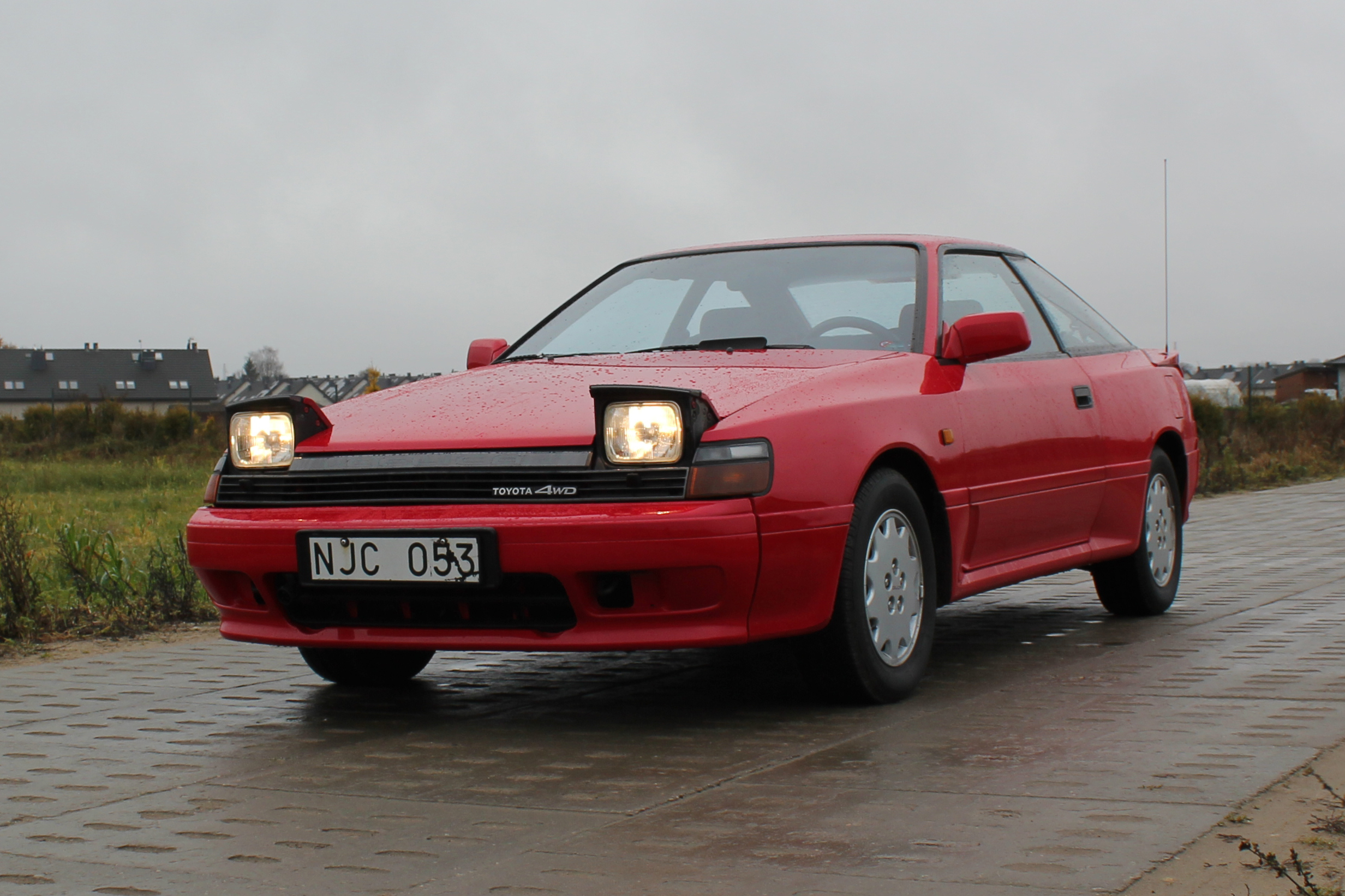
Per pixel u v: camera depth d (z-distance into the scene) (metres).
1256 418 23.34
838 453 3.43
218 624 5.58
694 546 3.12
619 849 2.35
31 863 2.35
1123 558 5.09
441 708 3.75
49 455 27.12
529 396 3.58
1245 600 5.64
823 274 4.37
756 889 2.12
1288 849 2.23
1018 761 2.92
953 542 3.92
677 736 3.29
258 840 2.47
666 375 3.64
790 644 3.52
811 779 2.82
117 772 3.02
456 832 2.49
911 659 3.72
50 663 4.66
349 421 3.65
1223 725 3.23
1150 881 2.10
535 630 3.28
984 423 4.08
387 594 3.35
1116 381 5.03
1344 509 10.86
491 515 3.24
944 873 2.17
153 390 87.19
